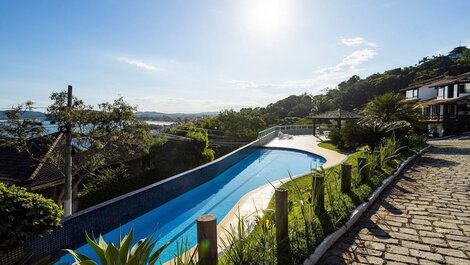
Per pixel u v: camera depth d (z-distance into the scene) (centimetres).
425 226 438
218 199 1133
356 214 472
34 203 477
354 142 1234
